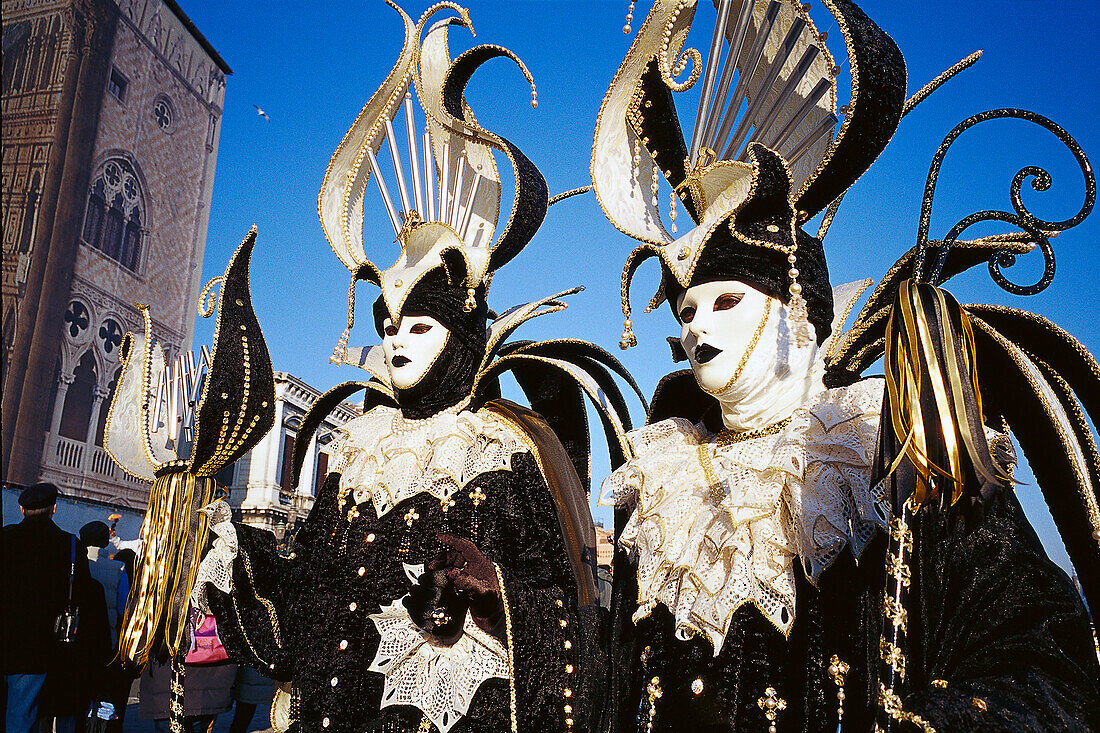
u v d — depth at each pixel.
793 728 1.54
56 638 4.05
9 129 9.25
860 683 1.50
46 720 4.13
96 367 10.42
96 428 10.48
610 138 2.17
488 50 2.72
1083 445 1.44
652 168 2.24
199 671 4.67
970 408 1.20
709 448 1.89
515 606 2.22
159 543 2.65
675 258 1.87
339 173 2.98
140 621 2.58
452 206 2.93
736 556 1.65
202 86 12.91
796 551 1.62
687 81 2.03
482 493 2.50
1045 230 1.44
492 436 2.62
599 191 2.14
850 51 1.71
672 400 2.20
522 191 2.62
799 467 1.64
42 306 9.38
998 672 1.14
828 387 1.77
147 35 11.53
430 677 2.26
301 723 2.36
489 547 2.43
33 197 9.39
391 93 2.97
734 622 1.65
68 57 9.77
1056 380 1.49
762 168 1.77
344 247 2.93
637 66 2.10
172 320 11.93
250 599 2.62
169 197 12.02
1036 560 1.25
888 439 1.27
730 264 1.81
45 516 4.19
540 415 2.79
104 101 10.49
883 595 1.40
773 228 1.83
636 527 1.89
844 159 1.75
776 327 1.82
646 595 1.77
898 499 1.28
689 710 1.64
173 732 2.59
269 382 2.91
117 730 4.57
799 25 1.94
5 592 3.89
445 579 2.23
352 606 2.44
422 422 2.68
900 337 1.27
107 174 10.62
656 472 1.92
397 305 2.62
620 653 1.89
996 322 1.55
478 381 2.73
